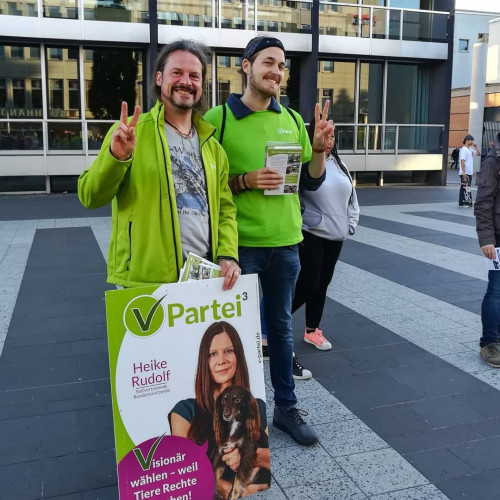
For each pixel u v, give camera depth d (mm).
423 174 18609
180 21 14930
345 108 17391
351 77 17297
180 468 2172
